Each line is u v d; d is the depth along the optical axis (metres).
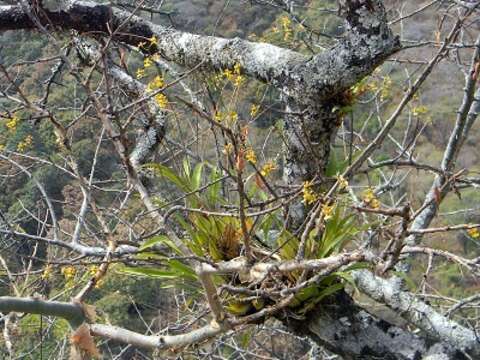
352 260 2.15
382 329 2.96
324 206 2.31
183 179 3.03
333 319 2.96
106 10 3.67
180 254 2.88
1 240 3.76
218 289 2.44
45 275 2.88
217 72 3.25
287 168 2.96
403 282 3.27
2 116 2.94
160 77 2.90
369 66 2.69
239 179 2.19
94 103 2.70
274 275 2.48
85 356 2.48
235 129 2.92
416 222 3.82
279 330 4.55
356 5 2.65
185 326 3.42
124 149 2.43
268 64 2.93
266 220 3.05
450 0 3.98
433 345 2.91
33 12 3.48
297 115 2.65
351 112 2.84
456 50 4.54
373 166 2.85
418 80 2.37
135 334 2.55
